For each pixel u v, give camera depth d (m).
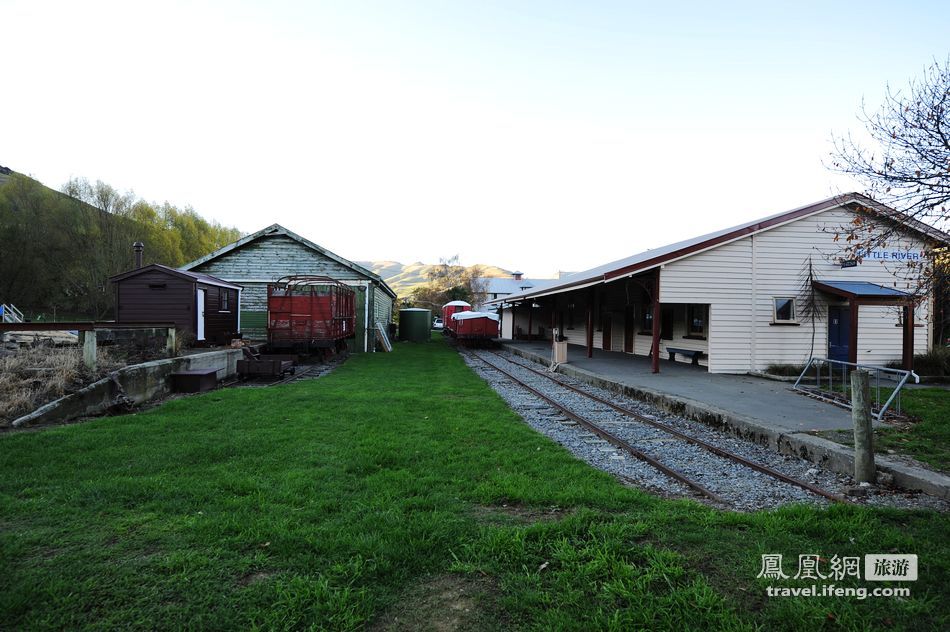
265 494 4.39
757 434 7.45
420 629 2.64
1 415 7.02
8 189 42.78
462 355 23.55
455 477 5.12
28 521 3.78
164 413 8.12
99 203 42.72
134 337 12.15
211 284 17.06
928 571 3.25
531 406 10.05
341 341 20.12
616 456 6.52
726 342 14.17
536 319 36.88
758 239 14.29
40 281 41.53
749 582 3.10
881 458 5.84
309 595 2.82
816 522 4.00
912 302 9.45
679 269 14.01
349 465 5.36
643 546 3.52
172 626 2.58
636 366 15.84
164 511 4.01
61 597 2.78
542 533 3.65
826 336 14.48
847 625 2.69
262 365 12.93
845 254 13.98
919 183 7.73
